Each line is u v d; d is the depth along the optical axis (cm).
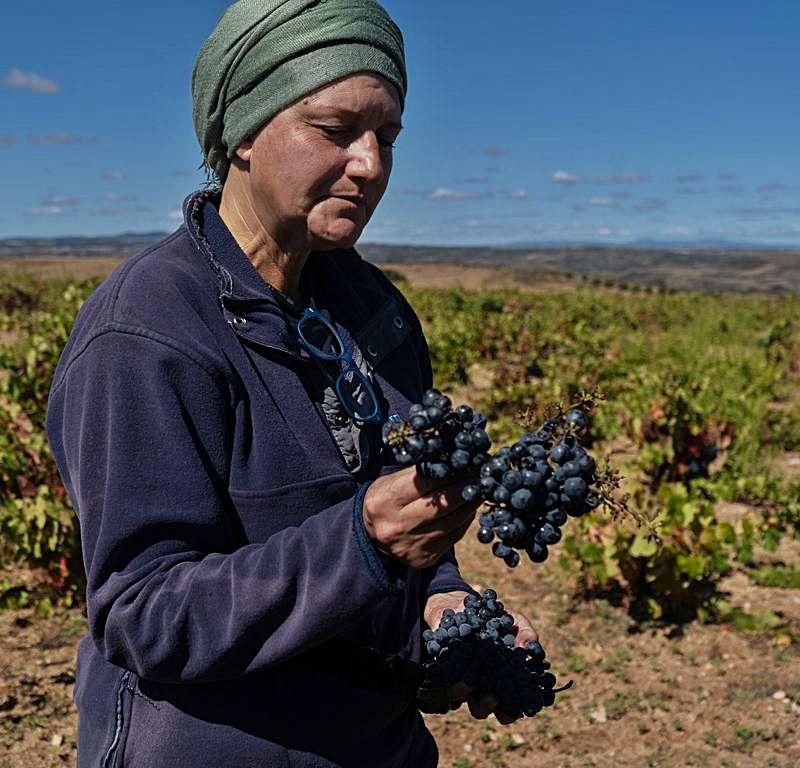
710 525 602
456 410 121
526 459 121
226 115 143
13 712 438
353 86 136
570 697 473
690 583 555
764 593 598
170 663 125
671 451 765
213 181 162
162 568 127
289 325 150
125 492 128
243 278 145
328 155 139
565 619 552
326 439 146
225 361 138
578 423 124
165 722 139
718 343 1962
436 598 184
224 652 124
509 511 120
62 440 142
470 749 430
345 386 154
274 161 141
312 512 143
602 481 125
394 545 123
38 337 744
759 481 776
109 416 130
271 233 149
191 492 130
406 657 166
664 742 435
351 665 151
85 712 151
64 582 550
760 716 457
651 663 506
